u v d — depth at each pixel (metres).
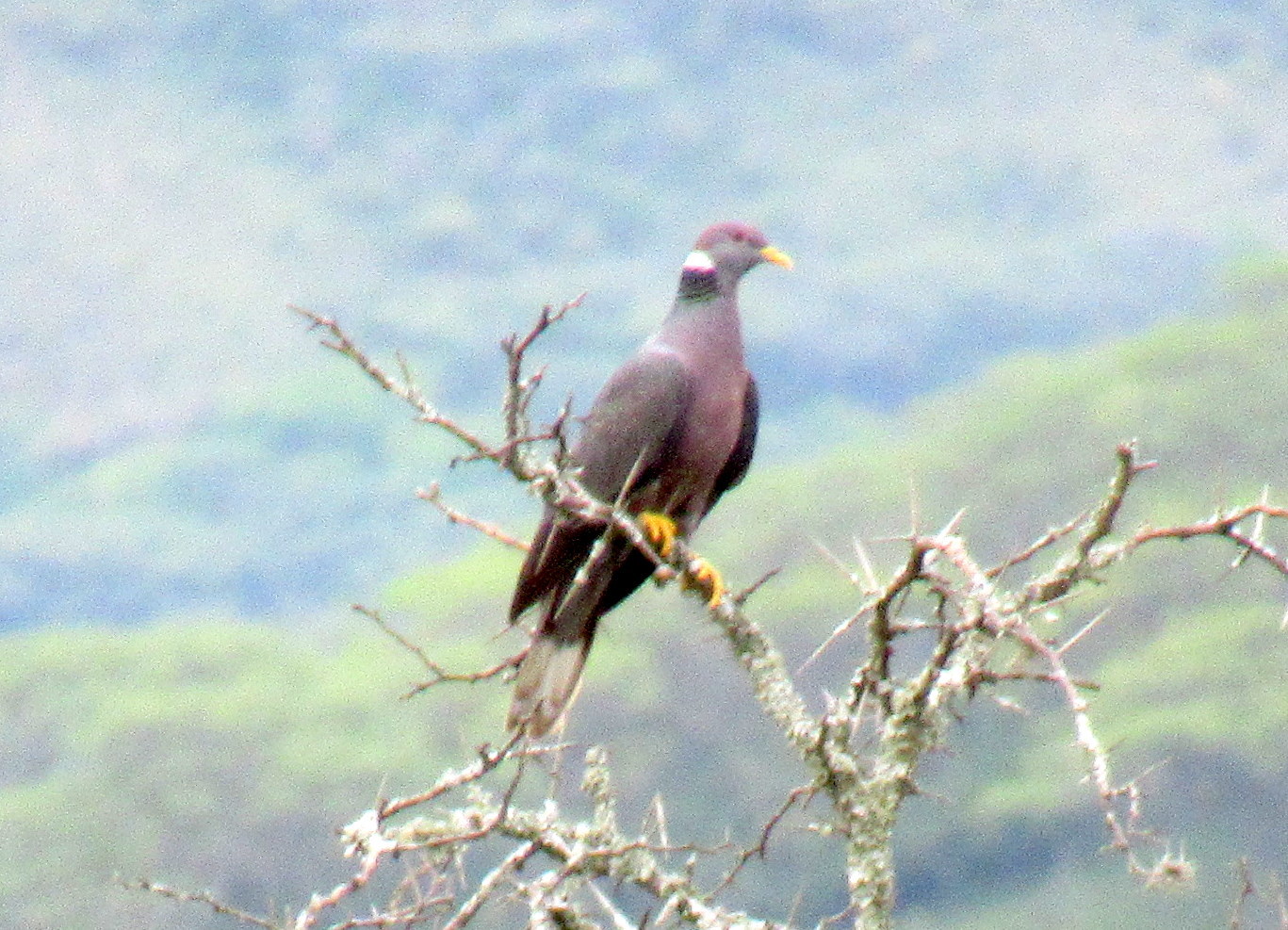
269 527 57.06
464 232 73.12
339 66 84.06
